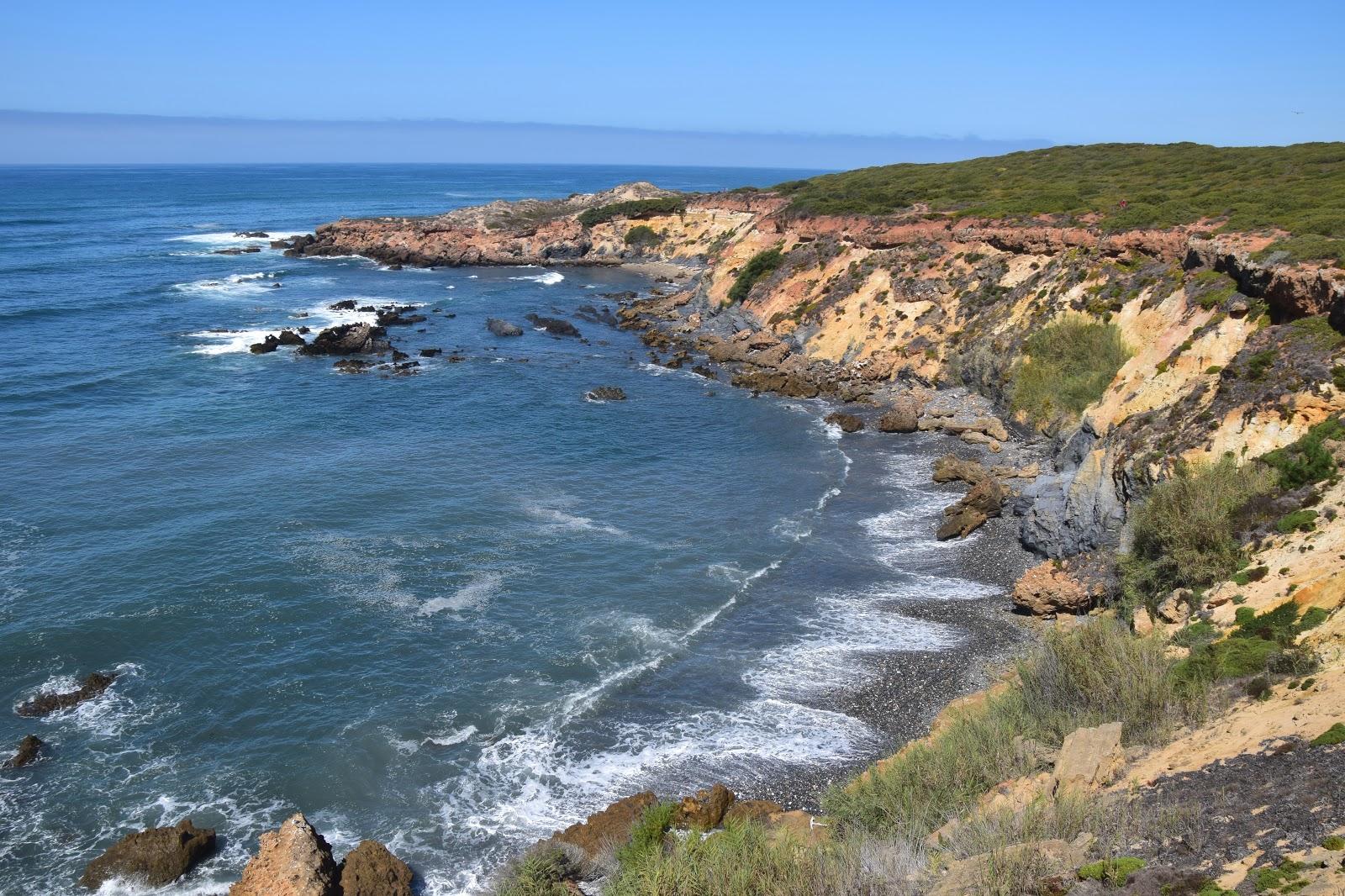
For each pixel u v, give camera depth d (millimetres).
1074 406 49219
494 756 25812
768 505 44625
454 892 20891
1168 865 13281
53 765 25219
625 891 17094
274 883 19500
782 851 16766
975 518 40594
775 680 29516
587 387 68312
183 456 50125
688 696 28688
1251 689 18562
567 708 28031
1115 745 17953
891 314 71500
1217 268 46125
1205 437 32000
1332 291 33250
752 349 78000
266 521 41312
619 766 25391
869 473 49188
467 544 39562
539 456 51938
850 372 68500
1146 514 29703
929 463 50469
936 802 18797
